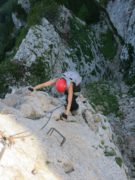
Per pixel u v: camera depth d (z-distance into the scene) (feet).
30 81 55.42
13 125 24.93
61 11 66.44
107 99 55.88
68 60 62.28
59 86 26.03
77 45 65.16
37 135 25.12
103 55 69.82
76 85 26.35
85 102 34.68
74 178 23.85
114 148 30.89
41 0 71.05
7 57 70.44
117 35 71.10
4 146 22.18
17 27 84.74
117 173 27.84
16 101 30.48
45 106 30.25
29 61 57.41
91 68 65.26
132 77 63.16
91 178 24.94
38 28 61.93
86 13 72.54
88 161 26.55
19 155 22.29
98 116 33.47
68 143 26.78
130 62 65.26
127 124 49.26
